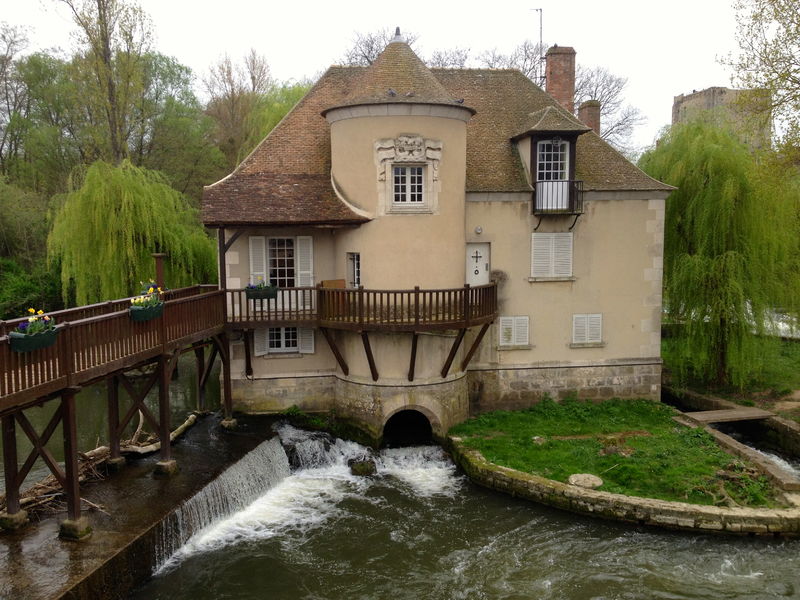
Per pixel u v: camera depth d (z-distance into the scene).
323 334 17.86
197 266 25.03
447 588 11.07
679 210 20.83
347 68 19.94
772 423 17.48
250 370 17.59
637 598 10.74
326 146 18.39
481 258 18.28
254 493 14.47
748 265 19.23
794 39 17.56
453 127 16.41
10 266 31.45
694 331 19.69
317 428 17.31
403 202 16.33
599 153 19.23
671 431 16.94
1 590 9.02
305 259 17.48
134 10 24.69
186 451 15.01
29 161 38.47
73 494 10.50
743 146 20.64
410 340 16.52
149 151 36.22
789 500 12.92
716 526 12.48
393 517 13.62
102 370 10.98
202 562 11.72
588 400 19.08
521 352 18.66
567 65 21.97
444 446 16.98
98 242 21.75
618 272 18.83
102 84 24.47
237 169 17.64
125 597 10.31
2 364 8.59
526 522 13.29
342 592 10.93
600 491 13.49
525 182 18.27
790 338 25.84
